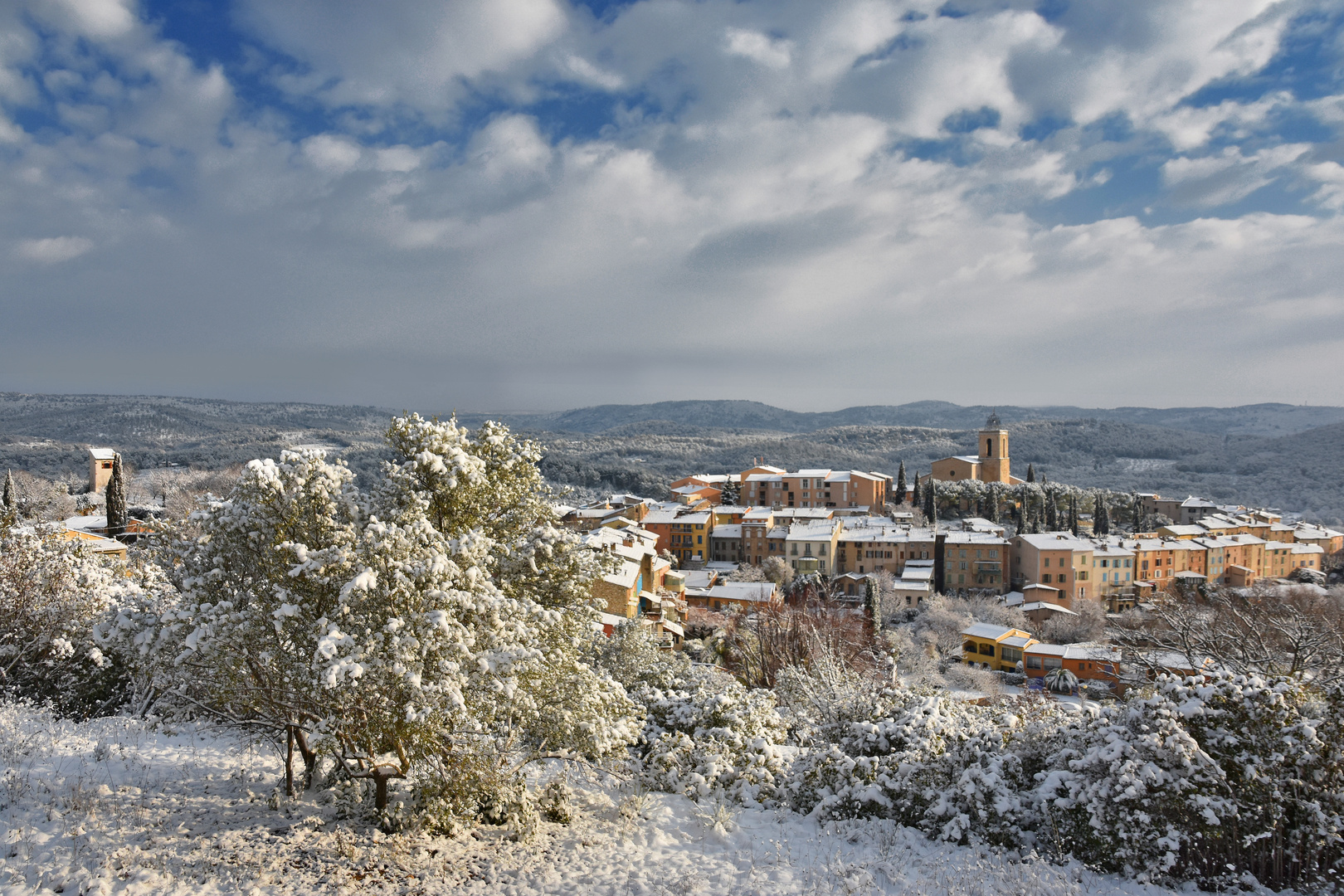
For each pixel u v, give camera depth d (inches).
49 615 719.1
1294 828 425.7
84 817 419.8
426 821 466.6
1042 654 2330.2
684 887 421.4
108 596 765.3
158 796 474.0
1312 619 1085.1
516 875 433.7
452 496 505.4
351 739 430.6
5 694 684.7
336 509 462.3
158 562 540.1
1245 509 5487.2
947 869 446.6
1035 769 537.6
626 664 1090.7
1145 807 437.7
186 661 424.2
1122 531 4571.9
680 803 585.6
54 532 810.8
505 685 408.5
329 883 399.2
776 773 621.3
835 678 859.4
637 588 2150.6
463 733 418.3
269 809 479.8
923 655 2329.0
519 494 553.6
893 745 591.2
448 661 388.2
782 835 518.6
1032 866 440.5
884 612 3029.0
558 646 503.8
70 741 564.4
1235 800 432.5
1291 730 435.8
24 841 380.8
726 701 689.0
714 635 2199.8
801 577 3233.3
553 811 530.6
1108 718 512.7
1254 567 3863.2
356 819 478.3
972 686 2156.7
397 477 488.4
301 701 424.5
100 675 741.3
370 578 376.8
